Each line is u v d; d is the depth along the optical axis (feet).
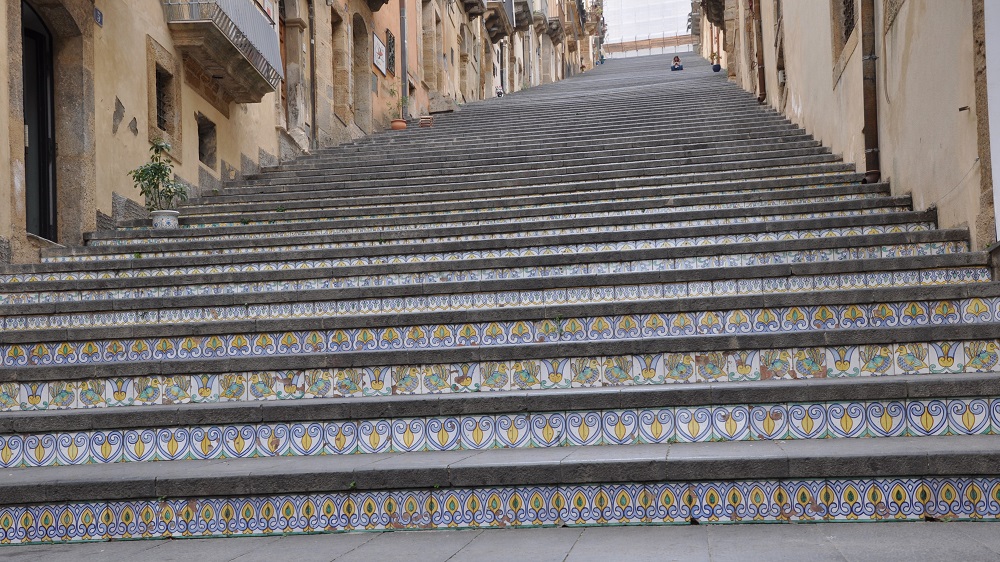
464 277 25.46
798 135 42.04
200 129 45.21
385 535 13.37
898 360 16.81
